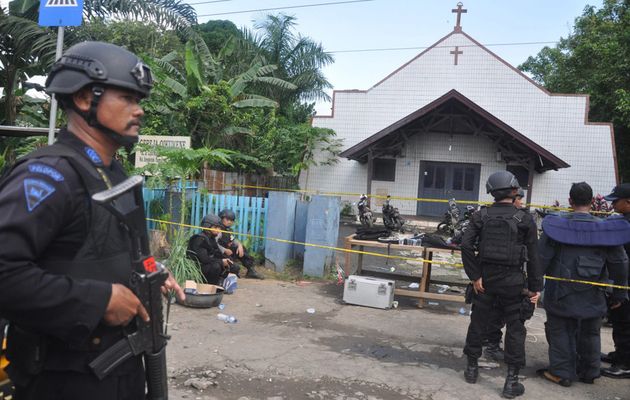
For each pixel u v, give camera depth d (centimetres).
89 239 147
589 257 424
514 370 404
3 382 162
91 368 147
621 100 1711
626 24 1894
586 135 1811
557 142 1836
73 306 135
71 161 146
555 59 2564
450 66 1931
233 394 377
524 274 411
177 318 545
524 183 1834
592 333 441
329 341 510
